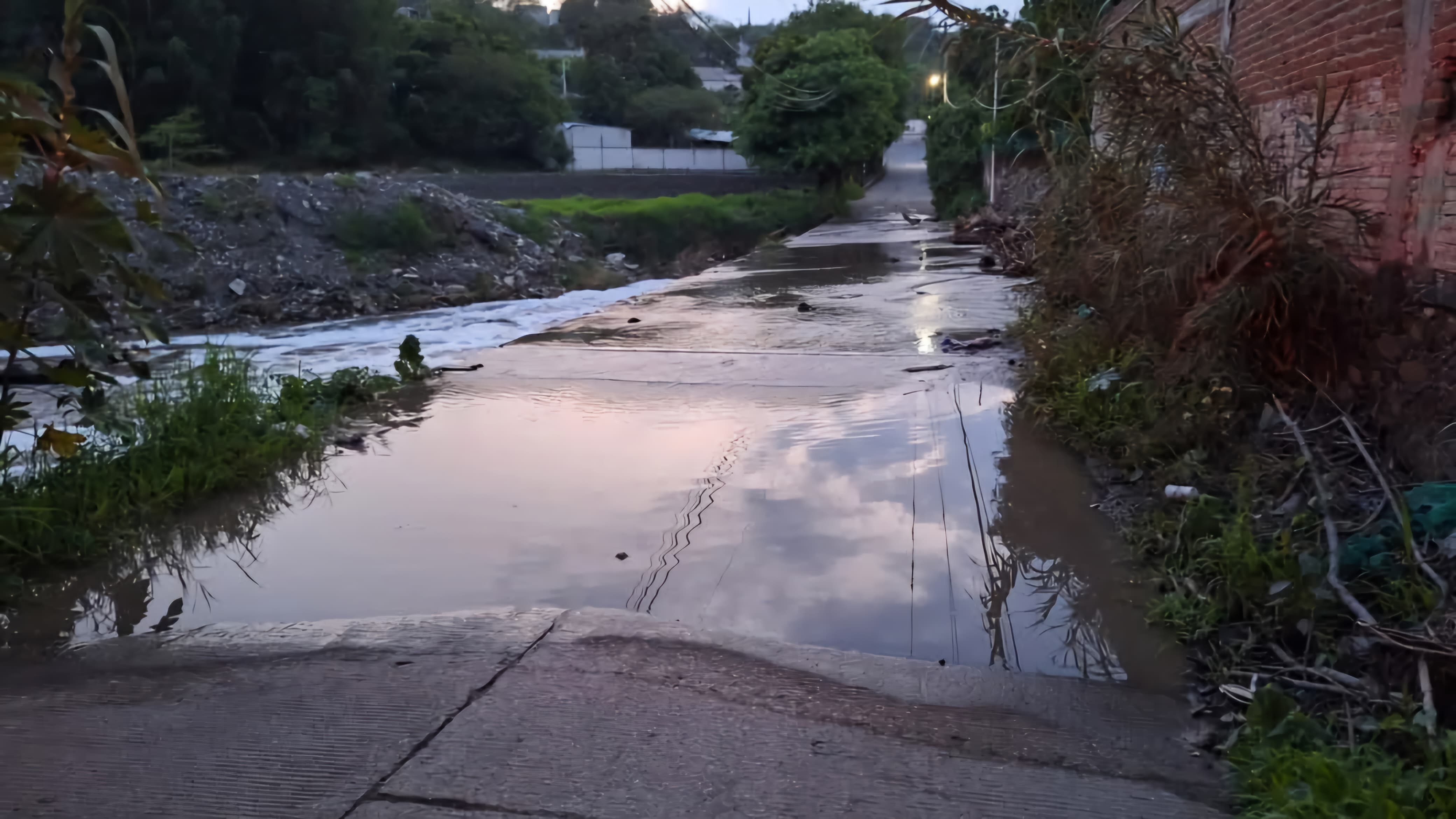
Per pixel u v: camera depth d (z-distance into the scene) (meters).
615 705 2.80
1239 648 3.10
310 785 2.46
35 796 2.43
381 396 6.48
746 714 2.76
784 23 35.97
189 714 2.80
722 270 14.09
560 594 3.60
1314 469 3.82
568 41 71.25
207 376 5.82
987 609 3.43
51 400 7.09
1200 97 4.99
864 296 10.64
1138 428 4.94
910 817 2.33
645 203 29.06
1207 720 2.75
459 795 2.41
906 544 3.98
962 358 7.16
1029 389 6.01
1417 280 4.39
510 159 43.91
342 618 3.42
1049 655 3.13
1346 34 5.16
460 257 19.70
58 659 3.14
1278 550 3.46
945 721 2.74
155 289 4.12
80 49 3.78
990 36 5.86
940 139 24.31
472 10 51.38
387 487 4.76
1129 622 3.32
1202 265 4.84
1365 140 4.95
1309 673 2.87
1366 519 3.66
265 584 3.72
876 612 3.42
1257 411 4.68
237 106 35.75
